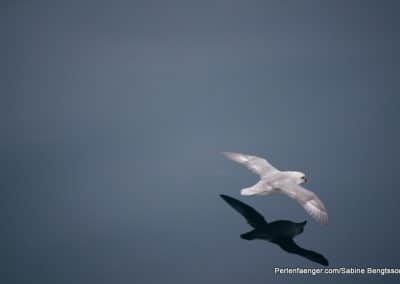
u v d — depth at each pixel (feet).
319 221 63.93
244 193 69.10
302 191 66.74
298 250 66.33
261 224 70.03
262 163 74.08
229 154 77.71
